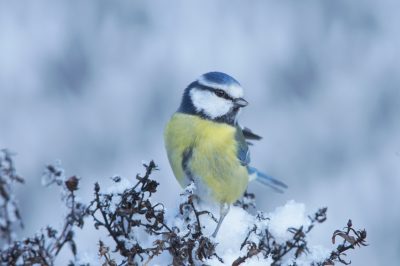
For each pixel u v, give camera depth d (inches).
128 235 193.9
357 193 540.1
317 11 639.8
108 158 559.8
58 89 597.9
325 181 547.5
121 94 597.3
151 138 577.6
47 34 615.8
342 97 606.2
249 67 613.3
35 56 607.5
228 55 617.9
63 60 609.9
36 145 561.0
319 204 533.0
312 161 561.0
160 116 594.2
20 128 569.9
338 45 630.5
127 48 621.0
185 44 623.5
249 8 638.5
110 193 192.5
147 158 556.7
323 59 625.0
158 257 214.4
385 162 566.6
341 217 525.3
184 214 215.2
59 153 559.2
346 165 562.9
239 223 239.5
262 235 219.6
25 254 180.2
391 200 537.6
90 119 580.1
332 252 201.9
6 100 584.1
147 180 193.0
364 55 627.5
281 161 560.7
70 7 627.8
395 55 626.5
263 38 627.5
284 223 219.5
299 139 576.4
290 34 630.5
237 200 305.9
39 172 536.4
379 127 594.2
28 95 589.0
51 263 179.9
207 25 631.2
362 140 579.2
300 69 617.9
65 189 181.5
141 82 607.5
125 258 193.6
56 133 571.2
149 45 624.4
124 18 631.8
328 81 615.2
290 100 604.1
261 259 209.9
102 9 629.9
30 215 484.4
